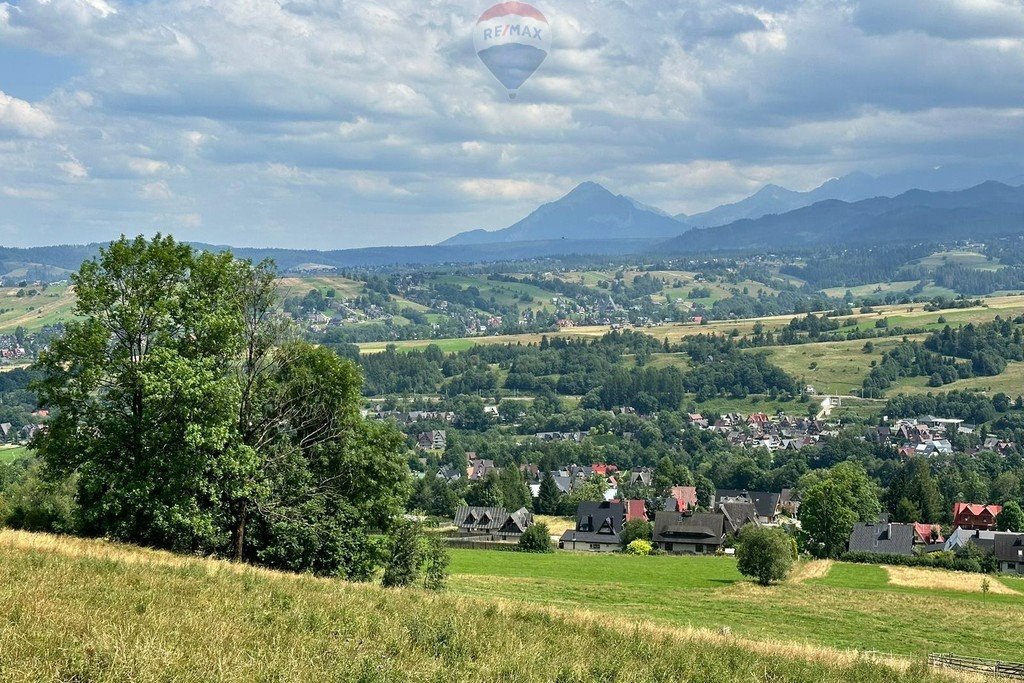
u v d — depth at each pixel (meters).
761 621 57.38
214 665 20.19
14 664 18.56
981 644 52.59
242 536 44.56
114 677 18.69
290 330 46.94
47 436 42.06
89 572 28.73
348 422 46.72
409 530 47.56
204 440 40.53
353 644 24.05
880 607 66.44
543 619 32.50
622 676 25.45
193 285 44.19
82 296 42.12
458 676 22.94
